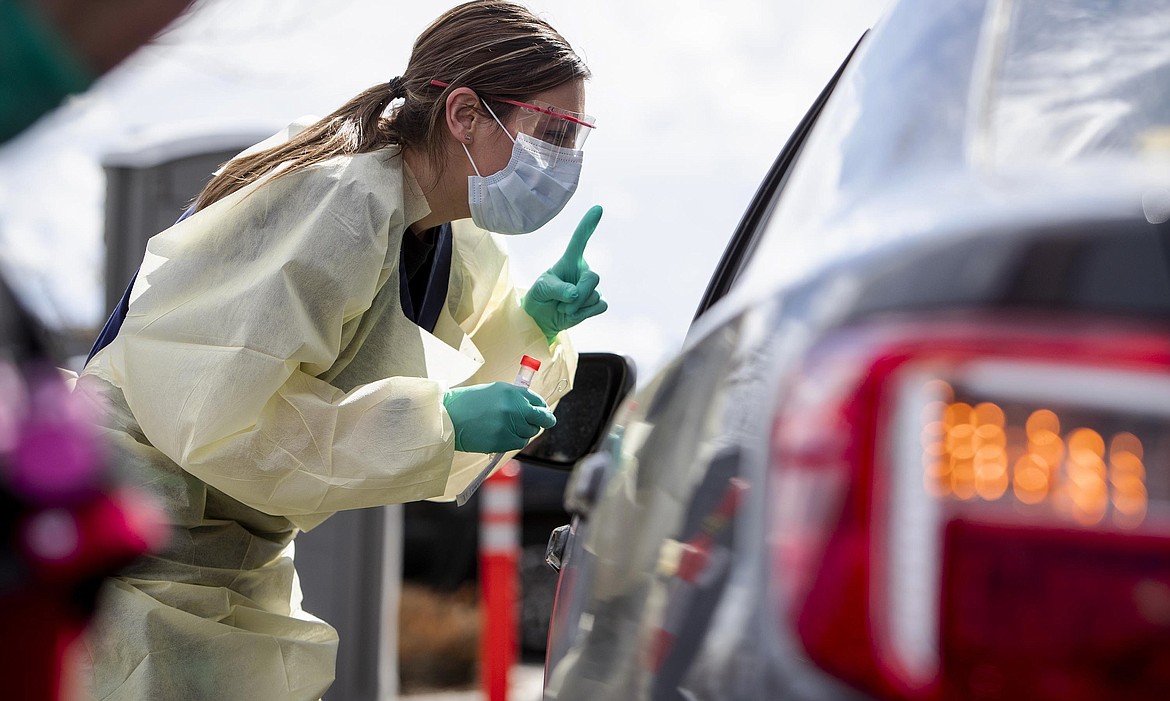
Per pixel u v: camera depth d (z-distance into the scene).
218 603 3.73
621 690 1.85
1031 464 1.37
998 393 1.40
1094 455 1.35
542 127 4.01
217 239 3.63
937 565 1.38
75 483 1.50
